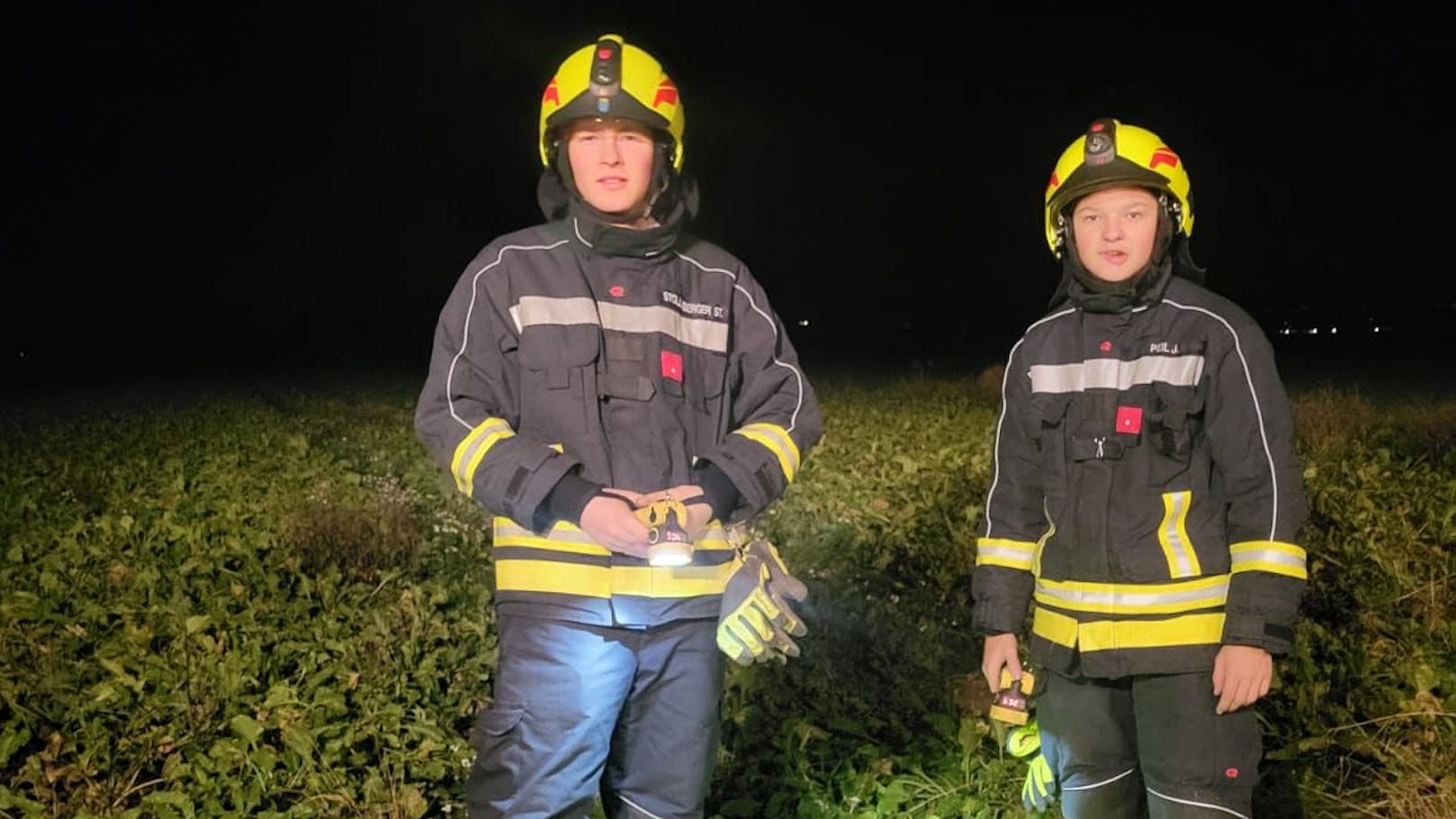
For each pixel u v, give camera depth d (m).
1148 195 2.74
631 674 2.57
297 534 6.68
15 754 4.12
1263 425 2.64
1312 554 5.78
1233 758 2.69
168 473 9.35
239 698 4.33
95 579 5.97
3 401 19.48
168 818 3.59
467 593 5.86
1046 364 2.83
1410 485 7.51
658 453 2.52
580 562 2.49
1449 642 4.68
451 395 2.55
